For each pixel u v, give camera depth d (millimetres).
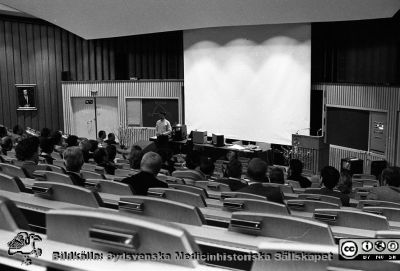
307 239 1297
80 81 15117
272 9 11453
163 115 13477
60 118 15578
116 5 13133
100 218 906
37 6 13375
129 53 15828
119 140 15094
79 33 14617
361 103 10984
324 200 3637
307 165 10477
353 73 11766
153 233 865
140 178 3355
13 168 3324
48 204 1932
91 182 3057
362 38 11414
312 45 12039
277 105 12406
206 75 13609
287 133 12312
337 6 10555
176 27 13305
